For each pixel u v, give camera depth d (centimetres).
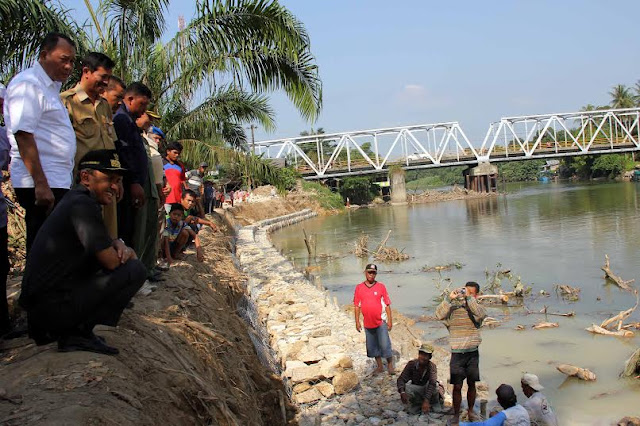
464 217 4394
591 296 1553
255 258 2150
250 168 1314
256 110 1315
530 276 1867
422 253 2611
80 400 295
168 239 847
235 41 1153
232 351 562
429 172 18188
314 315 1266
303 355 927
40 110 397
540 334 1240
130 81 1140
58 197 416
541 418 700
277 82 1219
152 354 396
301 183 6212
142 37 1130
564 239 2706
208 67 1145
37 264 339
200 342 499
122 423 288
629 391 921
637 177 7675
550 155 7106
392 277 2045
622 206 4128
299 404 789
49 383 311
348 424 725
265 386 610
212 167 1294
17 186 416
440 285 1836
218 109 1280
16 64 927
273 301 1392
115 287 348
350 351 1010
